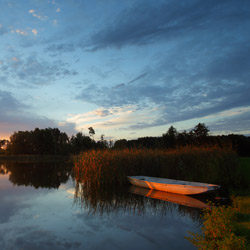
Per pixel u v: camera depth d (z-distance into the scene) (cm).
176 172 1498
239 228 536
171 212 882
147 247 586
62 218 831
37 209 959
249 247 425
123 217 833
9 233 691
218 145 1683
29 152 7244
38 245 607
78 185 1577
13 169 2883
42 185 1602
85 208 967
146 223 764
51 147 7081
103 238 648
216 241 498
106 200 1109
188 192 1127
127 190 1351
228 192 1132
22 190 1405
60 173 2414
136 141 2267
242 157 1992
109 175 1487
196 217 812
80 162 1691
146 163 1606
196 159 1421
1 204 1046
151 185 1319
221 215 557
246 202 831
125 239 638
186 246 582
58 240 637
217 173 1258
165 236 652
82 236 665
